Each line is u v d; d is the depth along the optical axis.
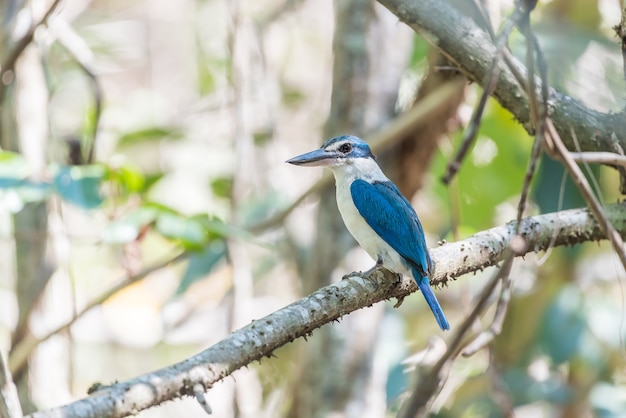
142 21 16.33
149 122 14.56
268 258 13.90
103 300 9.70
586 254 11.72
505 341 11.45
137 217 9.09
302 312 5.97
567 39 9.59
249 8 13.52
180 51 16.73
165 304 11.67
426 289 7.41
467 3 6.78
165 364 14.15
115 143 14.00
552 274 11.41
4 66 9.35
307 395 11.24
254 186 13.27
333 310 6.23
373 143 10.32
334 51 11.27
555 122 7.48
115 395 4.74
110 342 14.12
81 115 14.72
